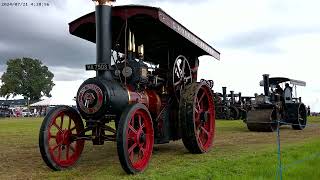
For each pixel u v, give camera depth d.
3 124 20.56
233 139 10.10
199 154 7.17
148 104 6.63
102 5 6.10
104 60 6.02
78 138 5.93
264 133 12.23
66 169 5.78
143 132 5.69
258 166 5.24
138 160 5.67
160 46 7.95
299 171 4.82
